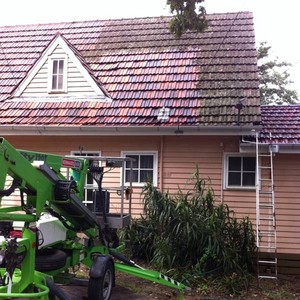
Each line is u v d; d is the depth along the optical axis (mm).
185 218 9023
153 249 9781
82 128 11219
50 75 12727
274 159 10977
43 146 12031
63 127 11305
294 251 10648
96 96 12383
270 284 9203
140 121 11156
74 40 15078
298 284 9406
